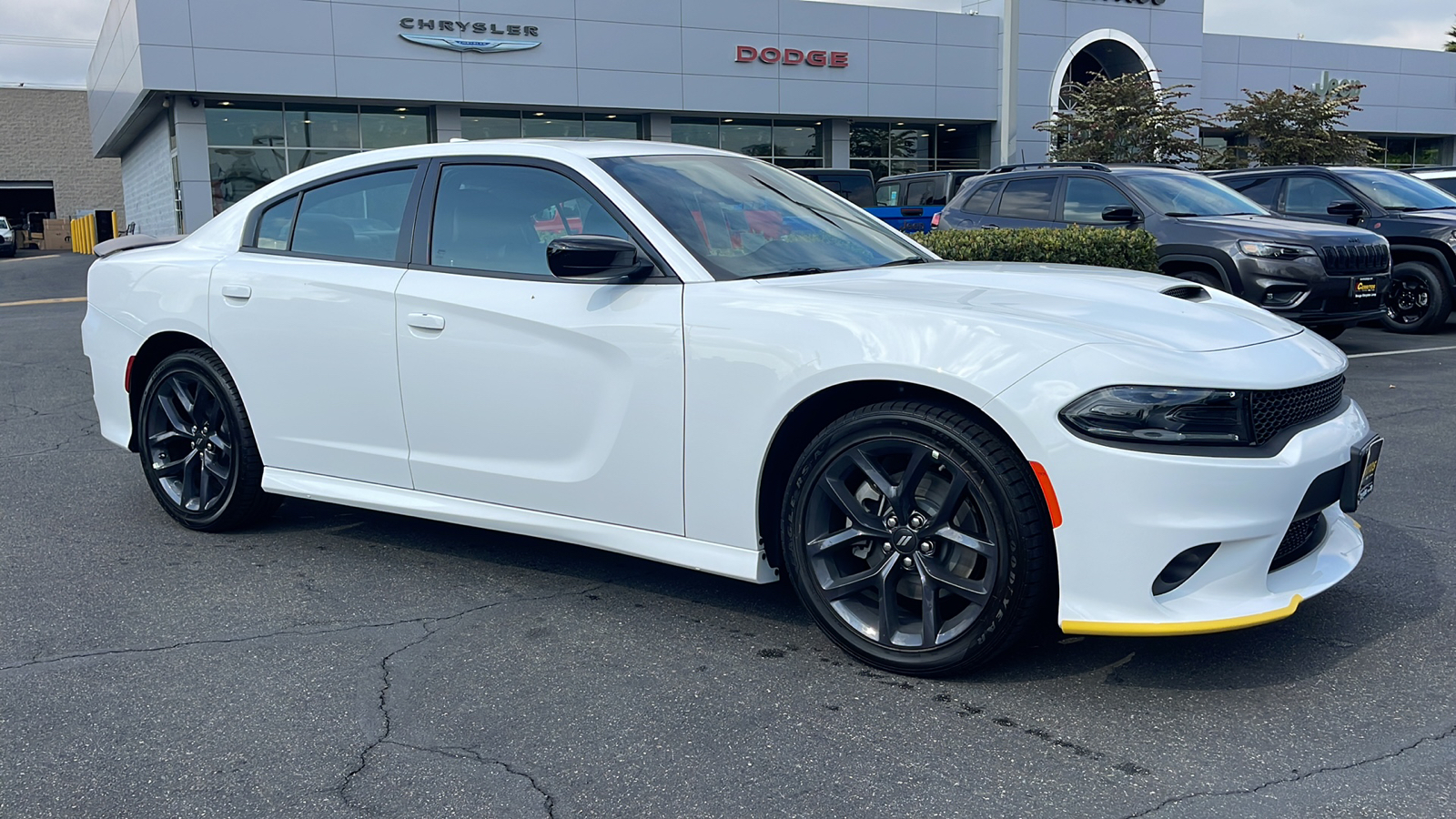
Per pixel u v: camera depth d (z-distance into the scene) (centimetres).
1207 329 300
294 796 250
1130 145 2562
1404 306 1140
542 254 364
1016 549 283
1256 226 902
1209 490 269
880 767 259
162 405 461
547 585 392
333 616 364
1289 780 249
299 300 410
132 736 280
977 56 3047
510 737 278
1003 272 351
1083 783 250
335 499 412
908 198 1825
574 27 2603
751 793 249
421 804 246
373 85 2438
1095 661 317
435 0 2466
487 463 373
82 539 455
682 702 296
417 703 297
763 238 366
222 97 2367
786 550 325
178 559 427
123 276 473
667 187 369
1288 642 328
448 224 387
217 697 303
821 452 312
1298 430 290
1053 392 274
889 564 306
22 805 247
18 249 4928
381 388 393
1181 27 3291
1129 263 888
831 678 310
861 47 2911
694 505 331
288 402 420
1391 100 3647
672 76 2716
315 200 428
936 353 288
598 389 344
